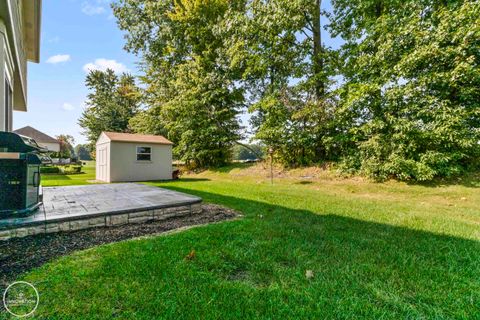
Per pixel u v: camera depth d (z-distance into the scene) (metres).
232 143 14.89
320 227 3.29
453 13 6.44
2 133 2.70
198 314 1.44
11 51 4.45
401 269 2.07
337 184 8.21
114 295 1.60
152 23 16.36
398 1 8.09
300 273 1.98
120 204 3.67
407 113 7.59
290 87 10.66
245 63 12.55
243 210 4.34
